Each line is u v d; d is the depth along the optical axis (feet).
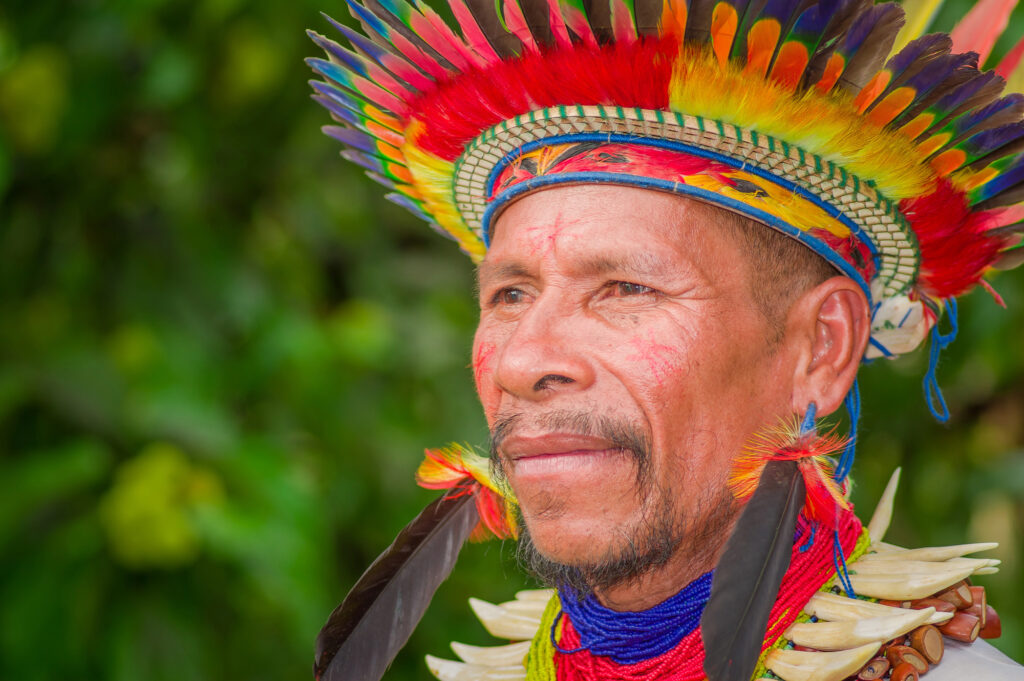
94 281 15.07
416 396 16.26
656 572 6.20
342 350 15.84
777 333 6.13
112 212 15.24
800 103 5.60
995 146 5.82
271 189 16.22
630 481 5.82
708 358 5.88
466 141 6.57
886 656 5.84
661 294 5.93
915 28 6.94
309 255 16.53
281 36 14.78
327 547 14.11
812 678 5.66
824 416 6.26
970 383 15.02
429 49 6.30
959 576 5.91
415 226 17.06
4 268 14.87
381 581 7.06
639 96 5.72
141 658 13.41
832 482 5.90
